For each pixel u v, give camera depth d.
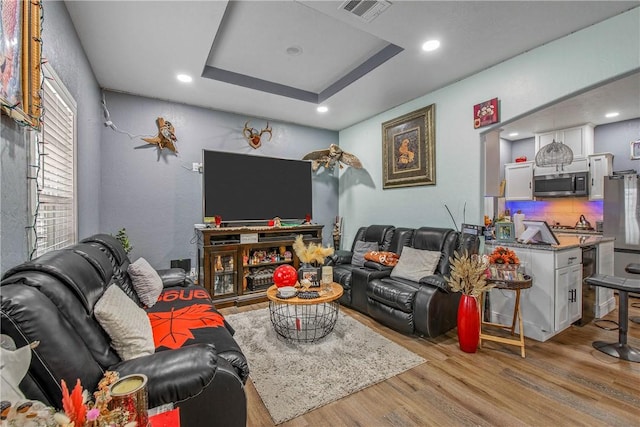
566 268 2.75
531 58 2.68
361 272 3.31
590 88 2.37
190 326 1.84
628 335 2.79
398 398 1.87
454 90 3.36
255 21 2.47
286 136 4.84
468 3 2.07
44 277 1.10
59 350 0.94
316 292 2.59
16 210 1.31
